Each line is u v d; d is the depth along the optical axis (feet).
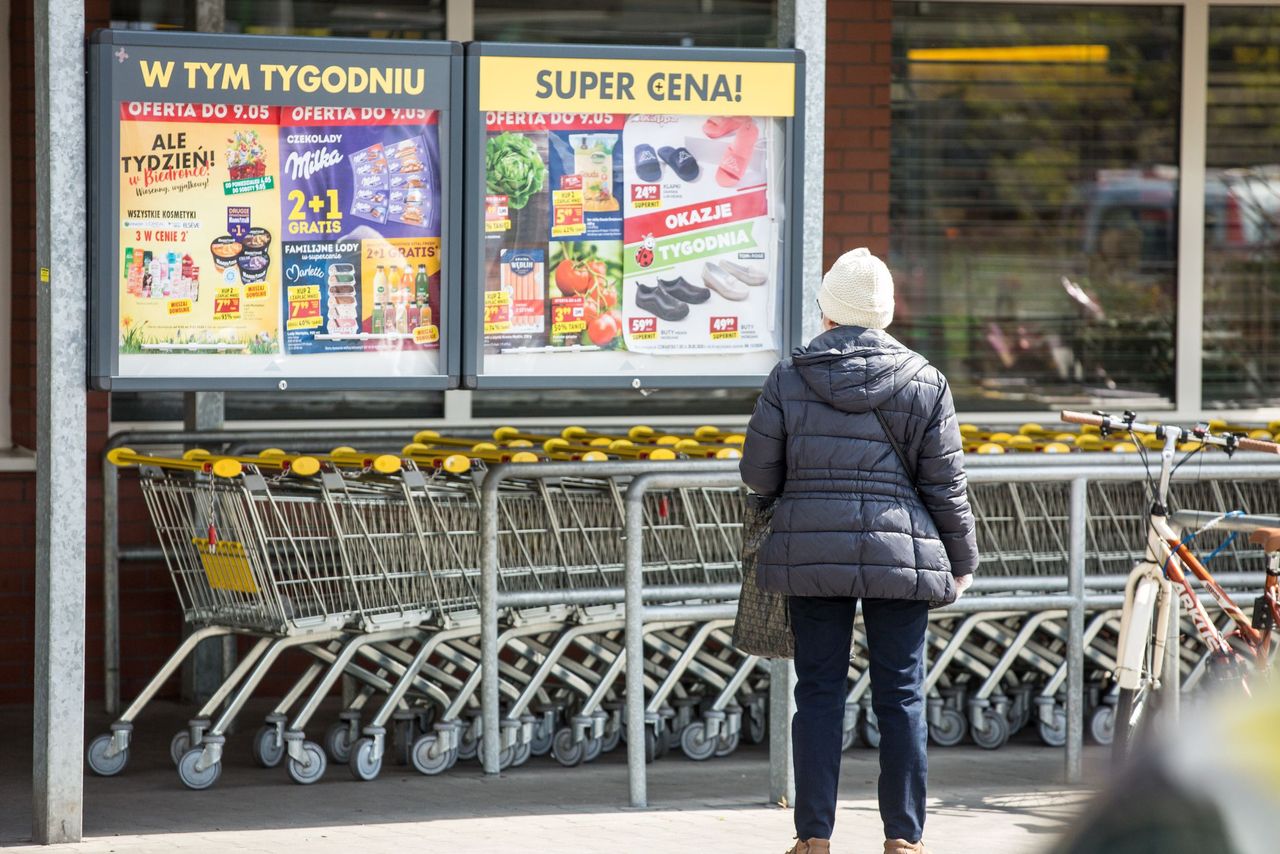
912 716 45.80
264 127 51.31
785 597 47.06
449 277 52.90
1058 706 70.49
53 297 49.29
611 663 66.03
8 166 75.05
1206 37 87.20
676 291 54.75
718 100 54.54
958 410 86.74
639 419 83.76
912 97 85.66
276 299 51.67
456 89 52.70
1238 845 12.48
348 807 57.21
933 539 45.57
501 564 63.16
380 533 61.16
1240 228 88.69
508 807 57.41
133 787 60.23
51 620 50.08
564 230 53.93
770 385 46.47
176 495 62.59
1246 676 50.31
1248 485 72.23
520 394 82.89
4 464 74.23
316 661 63.93
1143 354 88.22
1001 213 86.74
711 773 64.08
